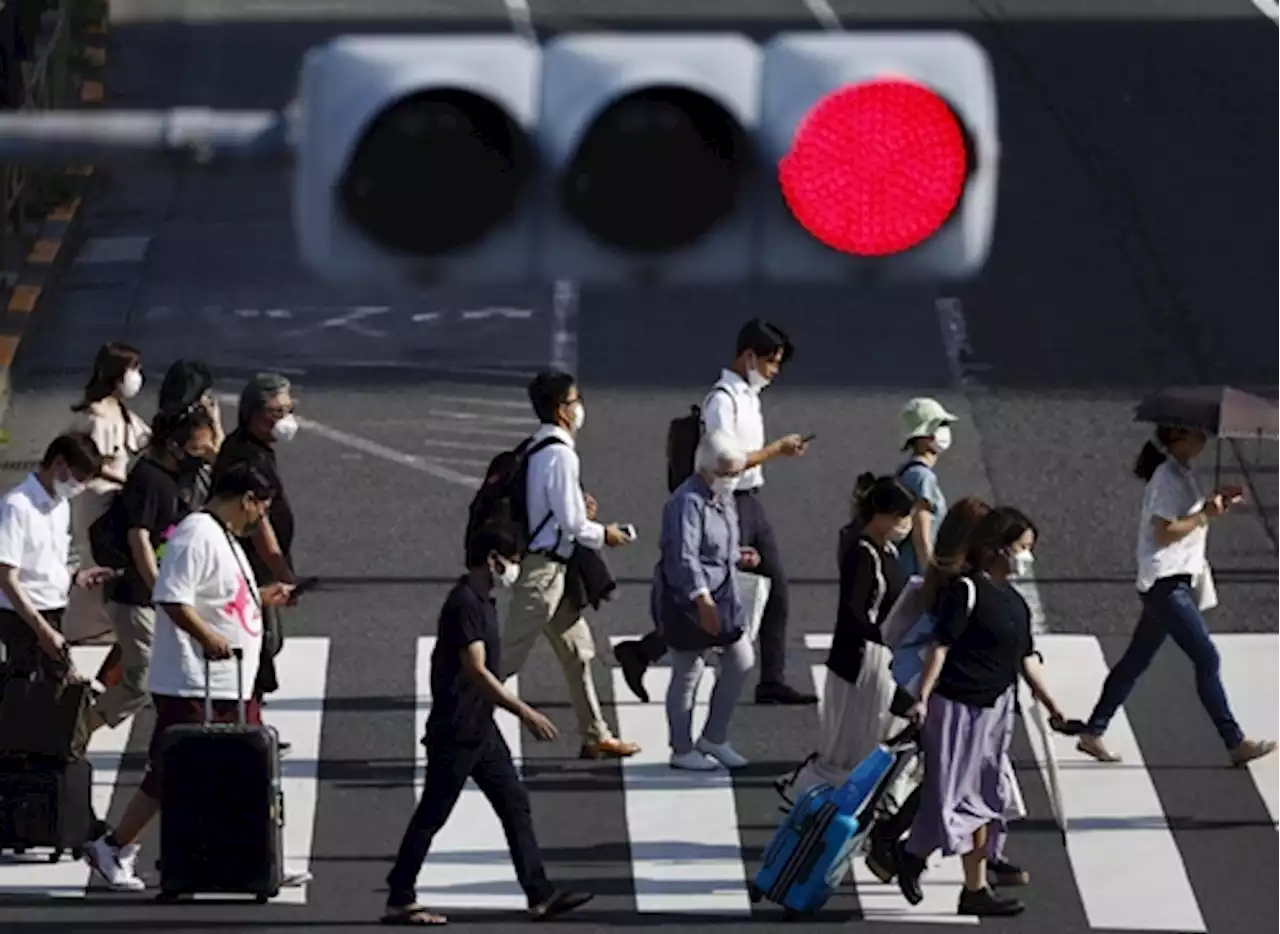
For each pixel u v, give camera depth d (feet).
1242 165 230.07
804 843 111.34
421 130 42.52
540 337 191.83
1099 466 169.89
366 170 42.47
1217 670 126.93
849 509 163.22
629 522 160.97
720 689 126.52
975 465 170.40
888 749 111.34
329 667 140.67
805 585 152.76
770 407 179.01
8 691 112.78
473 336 191.52
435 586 151.74
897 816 113.29
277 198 218.59
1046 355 188.96
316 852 119.24
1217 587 153.58
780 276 43.16
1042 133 237.45
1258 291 201.98
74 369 186.09
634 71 42.52
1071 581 153.58
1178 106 246.47
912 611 112.78
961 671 110.52
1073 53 263.08
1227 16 279.90
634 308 196.75
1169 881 117.91
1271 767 129.49
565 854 119.34
